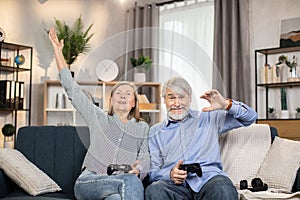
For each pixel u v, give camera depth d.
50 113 4.95
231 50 4.68
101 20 5.45
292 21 4.48
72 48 4.80
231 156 2.52
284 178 2.40
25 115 4.80
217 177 2.12
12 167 2.59
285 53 4.54
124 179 2.07
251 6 4.77
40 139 2.81
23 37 4.86
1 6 4.70
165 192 2.08
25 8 4.89
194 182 2.18
